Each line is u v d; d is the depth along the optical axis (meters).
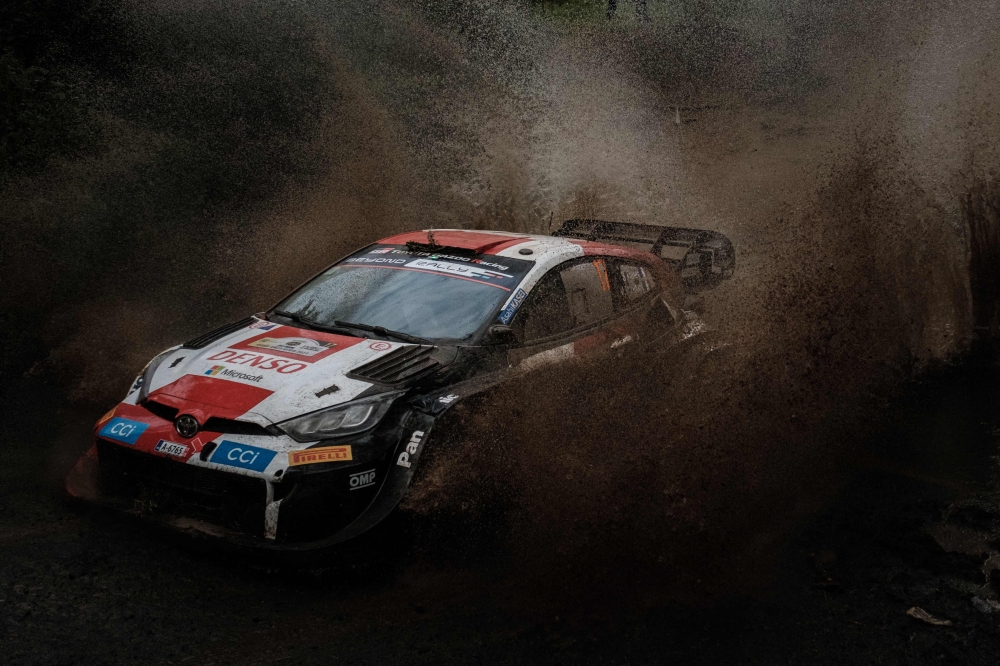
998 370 5.78
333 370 3.49
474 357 3.69
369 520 3.08
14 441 4.18
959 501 4.05
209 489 3.13
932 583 3.34
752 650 2.88
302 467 3.06
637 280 4.74
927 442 4.71
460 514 3.25
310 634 2.83
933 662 2.85
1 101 6.96
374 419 3.25
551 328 4.10
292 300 4.37
